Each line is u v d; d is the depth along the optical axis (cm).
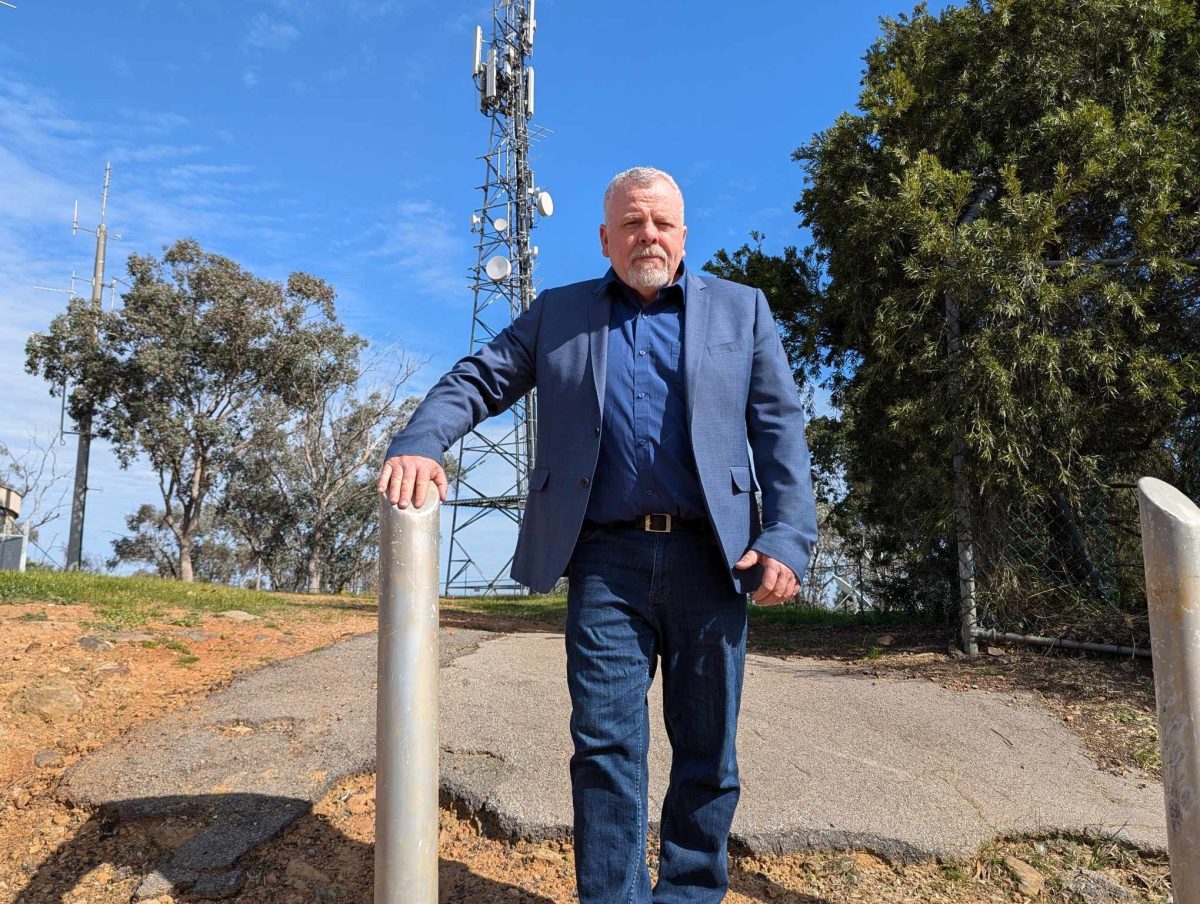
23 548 1688
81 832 288
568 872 263
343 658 479
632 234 224
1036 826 290
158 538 3334
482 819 291
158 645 502
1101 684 456
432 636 165
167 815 289
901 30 722
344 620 684
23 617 545
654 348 222
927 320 580
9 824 295
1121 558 595
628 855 204
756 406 227
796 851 273
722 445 215
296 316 2845
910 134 624
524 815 283
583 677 210
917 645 602
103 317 2655
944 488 564
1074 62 596
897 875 265
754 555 204
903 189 559
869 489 745
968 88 635
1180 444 587
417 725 161
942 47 660
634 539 213
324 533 3142
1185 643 155
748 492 217
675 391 218
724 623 214
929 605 699
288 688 415
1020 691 452
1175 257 559
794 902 250
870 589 816
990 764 341
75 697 390
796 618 831
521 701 387
